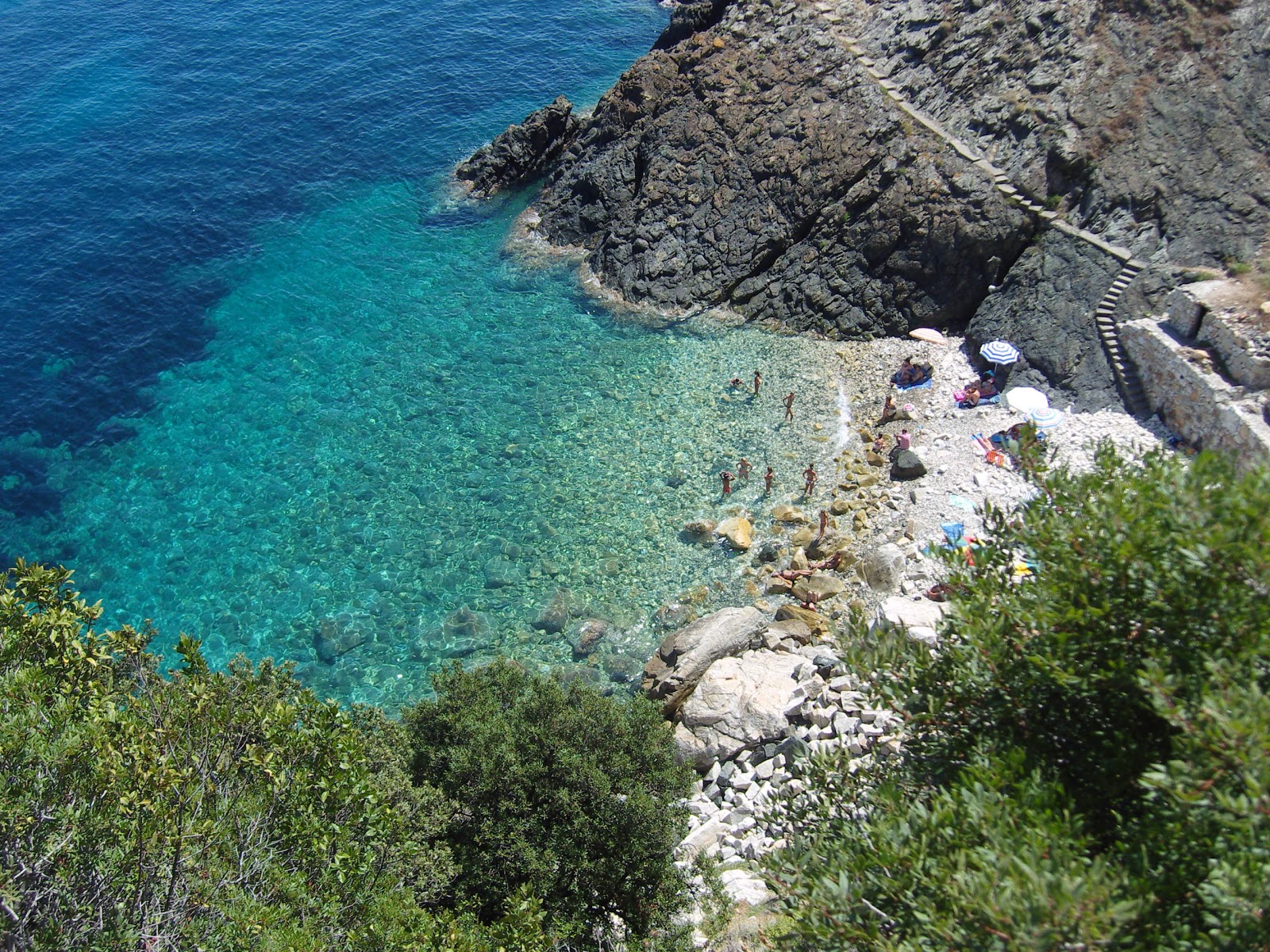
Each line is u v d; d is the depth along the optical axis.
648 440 46.41
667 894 22.61
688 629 35.69
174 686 21.42
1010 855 11.50
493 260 61.44
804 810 17.09
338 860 17.02
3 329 55.00
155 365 53.47
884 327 50.66
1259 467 13.59
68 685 17.12
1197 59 45.22
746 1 61.53
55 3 93.69
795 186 54.12
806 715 30.81
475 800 22.50
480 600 39.59
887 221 50.56
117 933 14.35
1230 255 41.59
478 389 50.84
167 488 45.84
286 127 75.25
